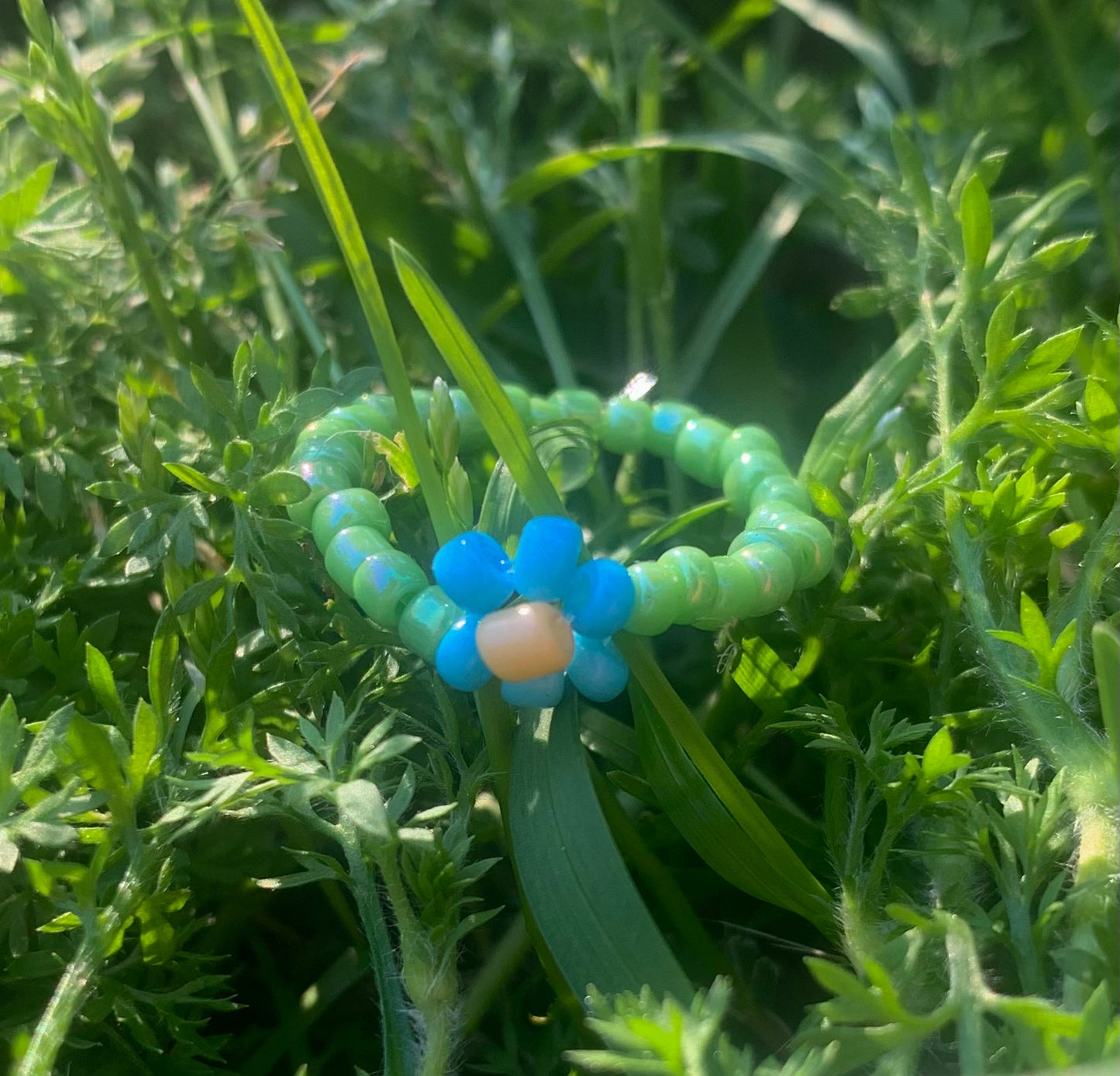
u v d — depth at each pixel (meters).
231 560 0.06
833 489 0.06
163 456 0.05
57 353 0.06
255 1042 0.05
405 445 0.05
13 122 0.07
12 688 0.05
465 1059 0.05
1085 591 0.05
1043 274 0.05
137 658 0.05
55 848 0.05
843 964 0.05
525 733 0.05
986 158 0.06
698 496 0.07
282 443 0.05
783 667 0.05
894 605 0.06
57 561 0.05
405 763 0.05
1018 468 0.05
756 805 0.05
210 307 0.07
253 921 0.06
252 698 0.05
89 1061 0.05
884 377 0.06
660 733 0.05
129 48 0.07
